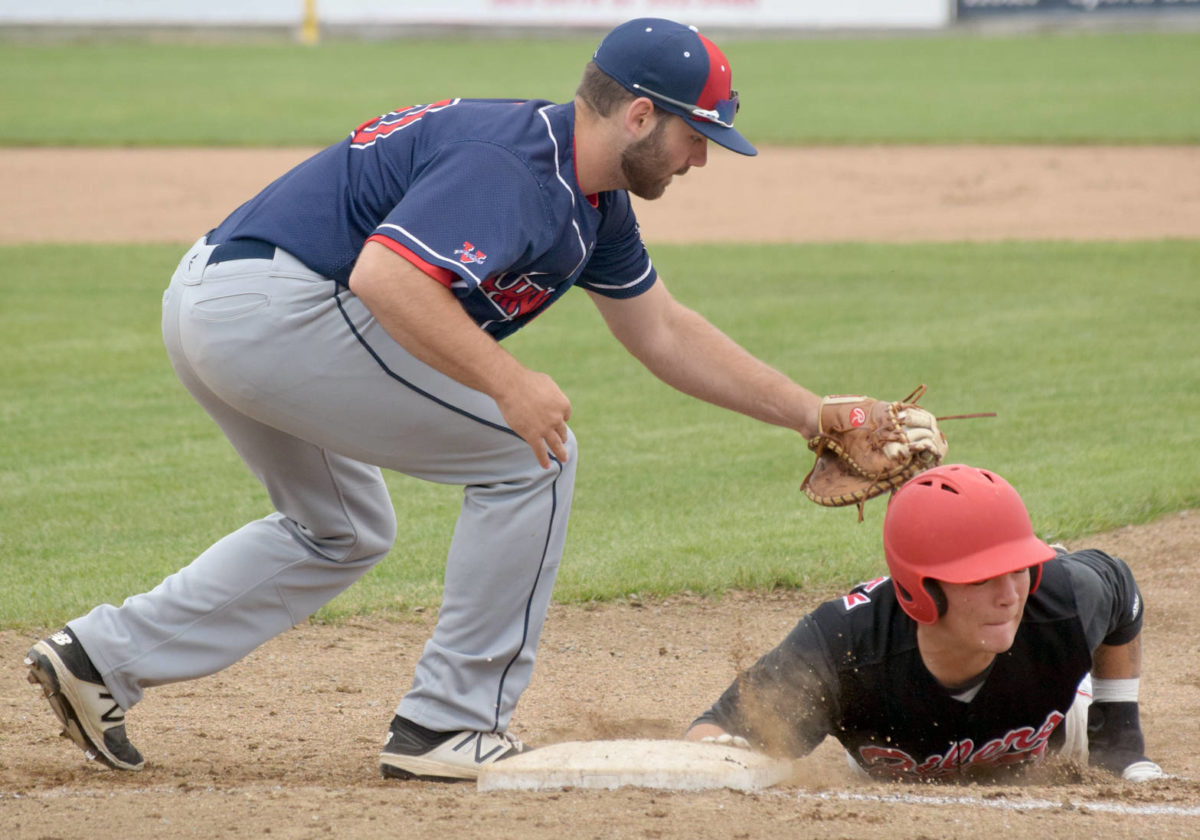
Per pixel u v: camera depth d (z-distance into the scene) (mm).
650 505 24719
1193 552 21672
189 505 24734
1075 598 11523
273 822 10453
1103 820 10539
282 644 18438
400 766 11922
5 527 23297
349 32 138875
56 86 100938
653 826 10227
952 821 10445
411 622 19438
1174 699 16438
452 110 11203
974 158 71562
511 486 11656
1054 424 29000
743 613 19719
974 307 41656
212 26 138875
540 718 15742
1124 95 91500
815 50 127812
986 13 142750
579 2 137500
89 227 56844
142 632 12492
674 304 13812
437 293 10367
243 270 11070
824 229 56906
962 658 11188
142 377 35062
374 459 11719
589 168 11172
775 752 12211
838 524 23359
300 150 74188
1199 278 45000
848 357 35469
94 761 13125
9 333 39531
